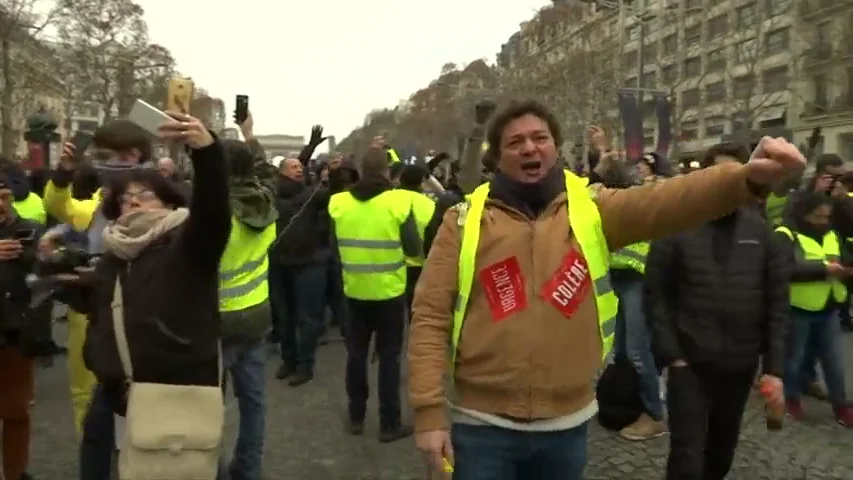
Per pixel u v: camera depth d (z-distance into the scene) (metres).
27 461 4.88
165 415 3.01
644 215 2.78
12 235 4.76
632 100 15.21
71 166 4.81
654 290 4.14
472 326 2.79
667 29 54.72
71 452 5.66
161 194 3.41
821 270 6.43
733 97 46.84
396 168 8.20
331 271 9.08
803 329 6.59
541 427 2.75
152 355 3.04
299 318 7.85
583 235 2.80
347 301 6.10
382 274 5.89
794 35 46.25
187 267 3.07
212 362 3.15
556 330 2.74
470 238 2.80
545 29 59.84
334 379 8.04
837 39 43.41
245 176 4.52
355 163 8.09
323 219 7.76
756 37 45.00
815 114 44.88
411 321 2.90
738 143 4.54
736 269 4.04
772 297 4.08
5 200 4.81
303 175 8.63
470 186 5.51
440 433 2.72
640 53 31.75
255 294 4.50
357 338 6.16
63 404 6.98
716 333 4.01
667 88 50.25
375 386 7.82
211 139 2.87
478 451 2.78
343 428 6.37
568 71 47.97
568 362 2.76
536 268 2.77
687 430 3.98
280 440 6.05
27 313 4.53
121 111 48.03
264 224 4.46
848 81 42.88
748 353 4.04
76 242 4.22
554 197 2.85
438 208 6.37
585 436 2.91
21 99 43.03
